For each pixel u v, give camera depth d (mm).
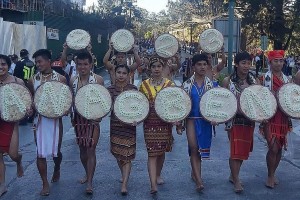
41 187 5863
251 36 37188
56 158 5938
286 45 36719
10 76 5559
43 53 5461
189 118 5492
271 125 5613
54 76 5570
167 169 6742
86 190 5562
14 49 14867
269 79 5676
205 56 5543
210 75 6371
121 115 5371
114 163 7105
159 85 5582
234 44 13750
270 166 5785
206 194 5590
